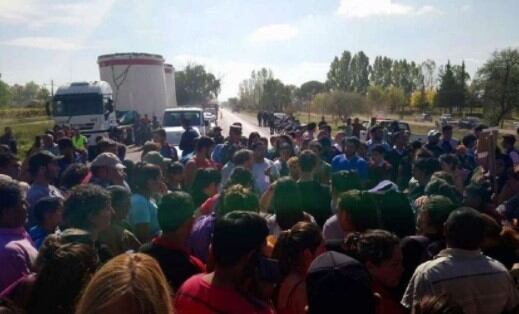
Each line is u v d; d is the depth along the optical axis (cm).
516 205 592
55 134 1747
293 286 309
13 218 365
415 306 252
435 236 394
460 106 7456
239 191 434
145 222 514
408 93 10006
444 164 763
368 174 884
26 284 253
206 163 802
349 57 10838
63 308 229
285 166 860
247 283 264
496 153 823
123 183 633
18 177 709
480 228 330
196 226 436
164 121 2288
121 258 183
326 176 745
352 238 341
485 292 319
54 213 427
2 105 8119
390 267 318
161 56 3222
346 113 6925
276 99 10181
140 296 170
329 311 214
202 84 10188
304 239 321
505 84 4256
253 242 261
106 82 2811
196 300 255
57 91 2539
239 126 1059
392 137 1268
